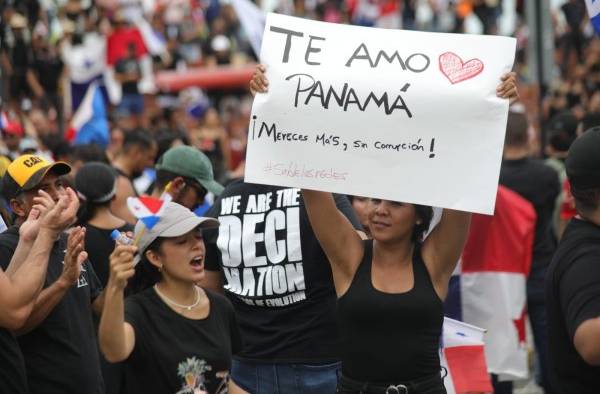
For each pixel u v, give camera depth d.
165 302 5.85
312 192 5.65
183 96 23.31
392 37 5.63
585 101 19.88
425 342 5.48
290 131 5.60
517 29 26.77
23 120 13.57
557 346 5.00
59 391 5.95
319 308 6.64
